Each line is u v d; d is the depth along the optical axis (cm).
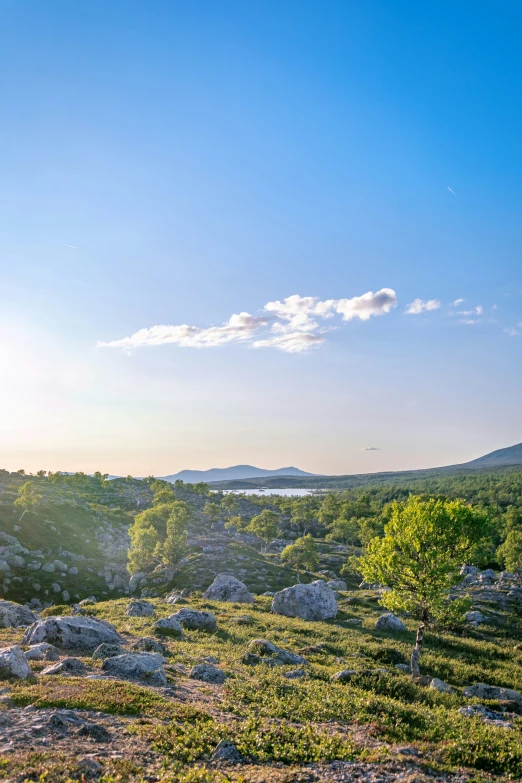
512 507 15900
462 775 1369
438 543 3528
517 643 5506
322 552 14175
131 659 2205
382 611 6706
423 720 1867
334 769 1334
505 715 2369
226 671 2494
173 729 1462
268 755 1393
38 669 2062
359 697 2116
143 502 19575
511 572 10125
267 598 7381
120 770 1152
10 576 9300
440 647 4878
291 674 2634
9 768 1083
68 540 12156
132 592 9562
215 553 11262
